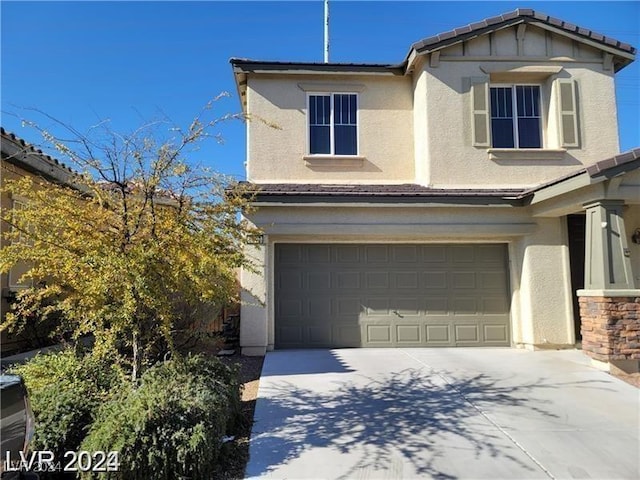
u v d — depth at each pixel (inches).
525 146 514.0
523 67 504.4
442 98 498.9
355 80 534.0
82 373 232.7
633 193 359.9
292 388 316.2
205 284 242.2
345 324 457.1
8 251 225.8
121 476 177.9
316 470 203.0
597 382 329.4
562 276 454.0
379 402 287.7
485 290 468.4
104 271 218.7
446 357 408.5
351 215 447.5
